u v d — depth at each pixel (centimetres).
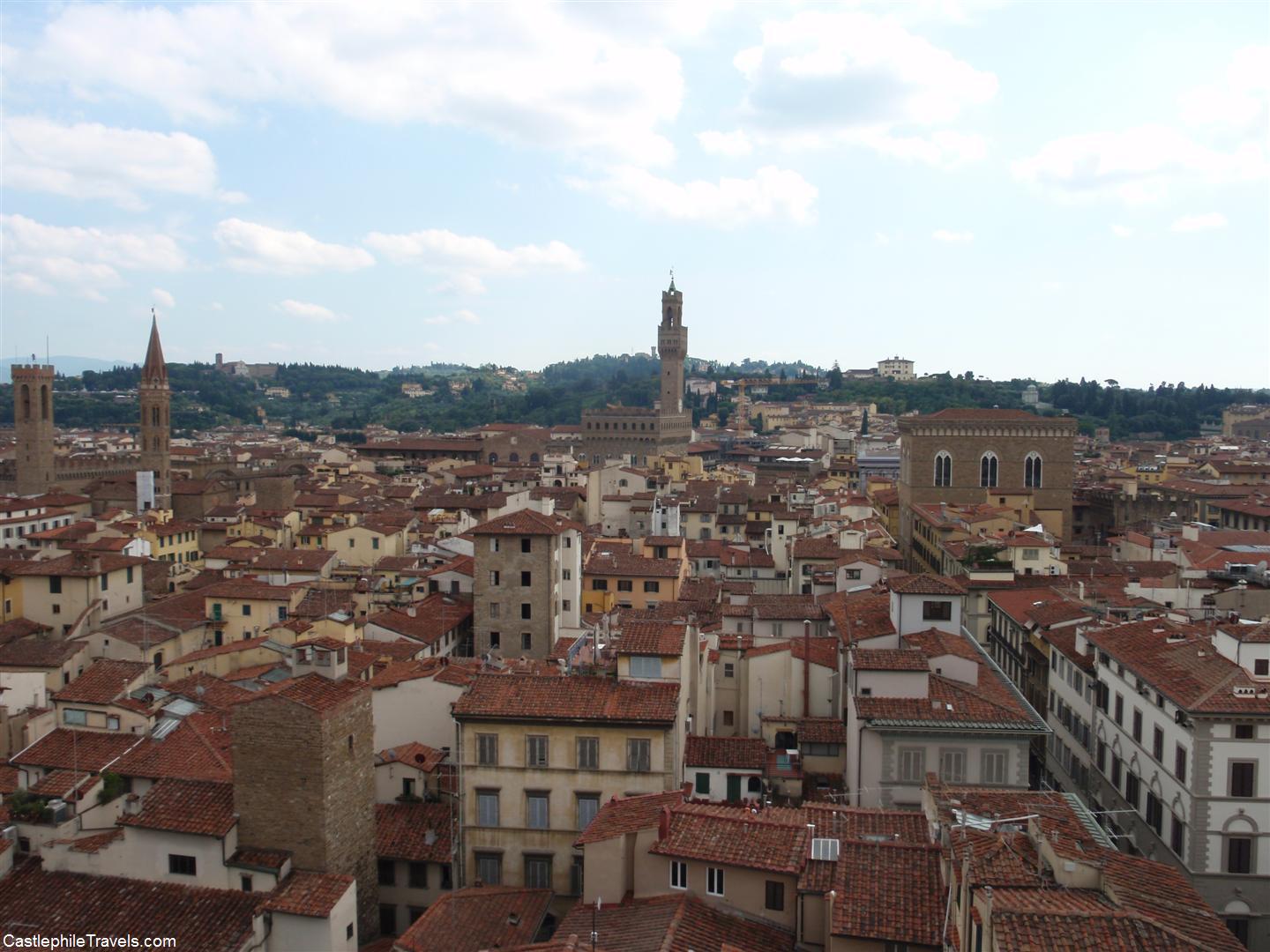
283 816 5834
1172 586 11456
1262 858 6469
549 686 6750
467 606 11856
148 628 11369
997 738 6769
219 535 19350
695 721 8138
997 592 12025
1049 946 3356
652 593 13012
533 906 5869
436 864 6656
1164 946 3375
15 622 11694
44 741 7006
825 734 7856
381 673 8581
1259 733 6462
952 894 4238
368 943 6234
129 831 5859
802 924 4616
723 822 5150
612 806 5728
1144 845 7338
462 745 6575
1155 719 7194
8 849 5938
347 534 16938
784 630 10694
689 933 4547
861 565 12081
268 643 10400
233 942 5316
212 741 6875
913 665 7131
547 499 16100
